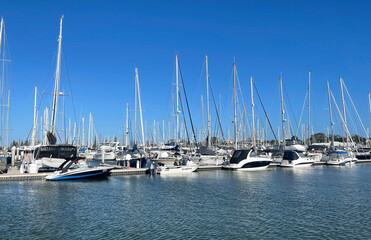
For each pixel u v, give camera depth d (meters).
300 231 17.06
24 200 24.03
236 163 48.25
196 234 16.53
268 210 21.62
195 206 22.73
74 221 18.66
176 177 39.22
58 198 24.95
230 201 24.56
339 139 93.62
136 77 57.28
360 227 17.78
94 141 102.06
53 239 15.68
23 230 16.97
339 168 55.84
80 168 35.03
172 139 77.06
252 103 64.12
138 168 42.91
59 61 40.56
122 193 27.50
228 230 17.20
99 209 21.56
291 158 55.47
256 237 16.11
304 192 28.80
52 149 36.62
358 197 26.50
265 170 49.69
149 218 19.44
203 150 53.31
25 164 38.72
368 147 85.12
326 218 19.64
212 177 39.59
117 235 16.28
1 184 31.23
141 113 57.19
